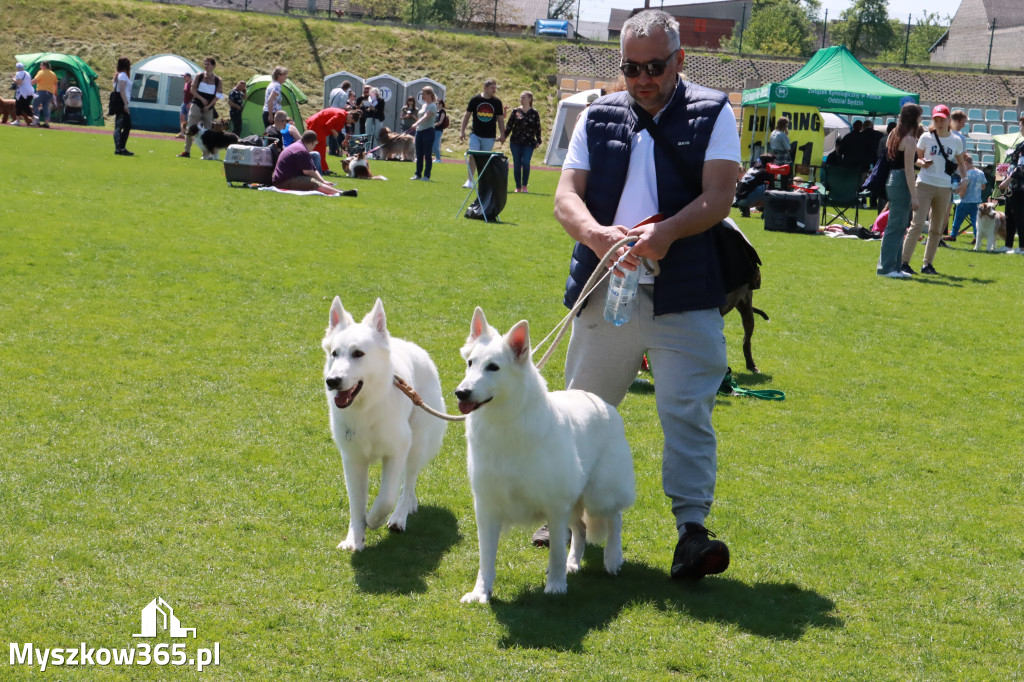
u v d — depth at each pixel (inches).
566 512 171.2
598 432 179.6
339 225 584.1
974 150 1525.6
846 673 151.4
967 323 461.1
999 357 401.7
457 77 1755.7
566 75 1787.6
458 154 1473.9
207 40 1716.3
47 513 195.8
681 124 181.9
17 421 247.4
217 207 614.2
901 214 571.8
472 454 169.3
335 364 185.2
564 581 175.9
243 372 308.3
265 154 758.5
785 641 161.3
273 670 145.2
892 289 537.6
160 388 285.4
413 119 1241.4
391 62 1759.4
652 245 171.6
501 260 521.0
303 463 237.5
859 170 831.7
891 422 306.3
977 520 225.9
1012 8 2335.1
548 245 582.6
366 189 813.2
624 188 186.7
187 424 257.6
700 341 184.1
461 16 2162.9
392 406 193.8
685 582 184.4
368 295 420.2
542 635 159.2
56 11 1690.5
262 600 167.2
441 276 468.4
